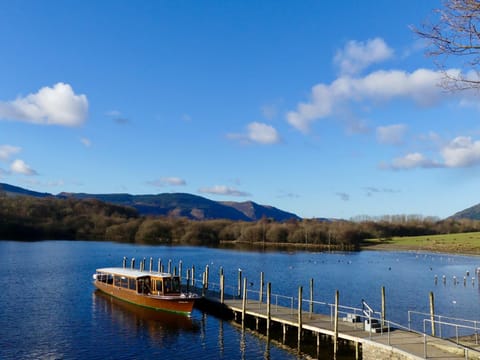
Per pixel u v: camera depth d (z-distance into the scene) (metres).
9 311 56.91
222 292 58.09
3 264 105.56
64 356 40.16
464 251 172.62
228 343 44.72
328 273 106.50
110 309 58.78
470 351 32.19
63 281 81.19
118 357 40.19
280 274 102.62
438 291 82.75
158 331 48.94
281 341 45.22
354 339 38.31
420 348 34.22
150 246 179.75
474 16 11.66
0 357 39.44
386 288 84.56
